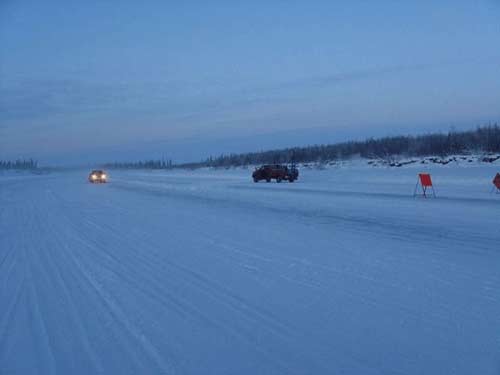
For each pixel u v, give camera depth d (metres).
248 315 6.93
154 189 41.16
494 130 90.75
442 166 59.50
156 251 12.08
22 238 14.88
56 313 7.23
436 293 7.74
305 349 5.66
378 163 74.25
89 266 10.49
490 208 19.53
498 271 9.14
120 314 7.11
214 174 82.44
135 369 5.25
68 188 46.22
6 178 92.94
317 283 8.55
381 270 9.40
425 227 15.00
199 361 5.40
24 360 5.58
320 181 48.44
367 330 6.21
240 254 11.38
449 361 5.23
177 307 7.38
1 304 7.76
